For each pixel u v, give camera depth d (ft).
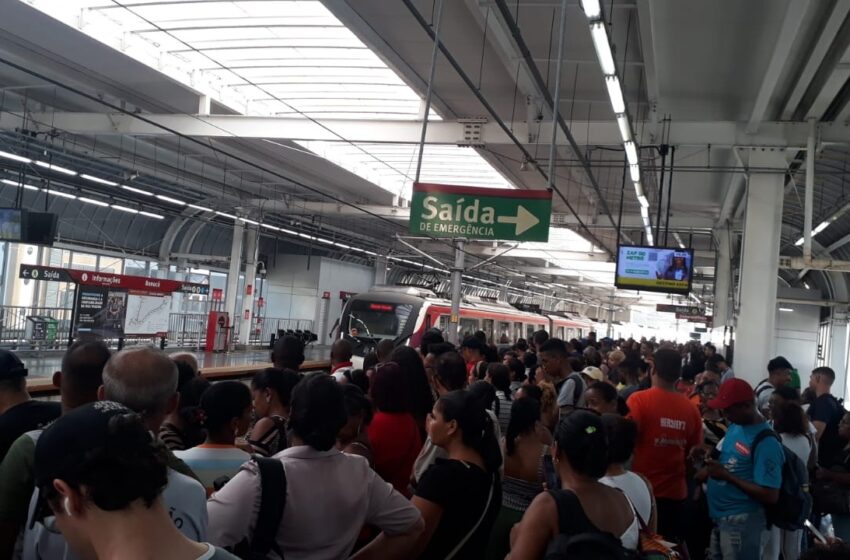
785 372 28.48
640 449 17.79
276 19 38.73
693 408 18.13
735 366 46.50
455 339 69.05
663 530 17.63
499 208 32.27
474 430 11.80
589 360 35.76
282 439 14.46
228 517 8.70
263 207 92.32
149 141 69.77
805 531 21.90
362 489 9.62
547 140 46.78
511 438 15.02
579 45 40.57
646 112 51.03
